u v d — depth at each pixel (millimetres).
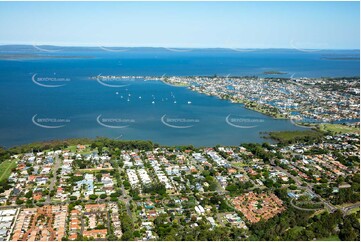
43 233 166875
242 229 172750
